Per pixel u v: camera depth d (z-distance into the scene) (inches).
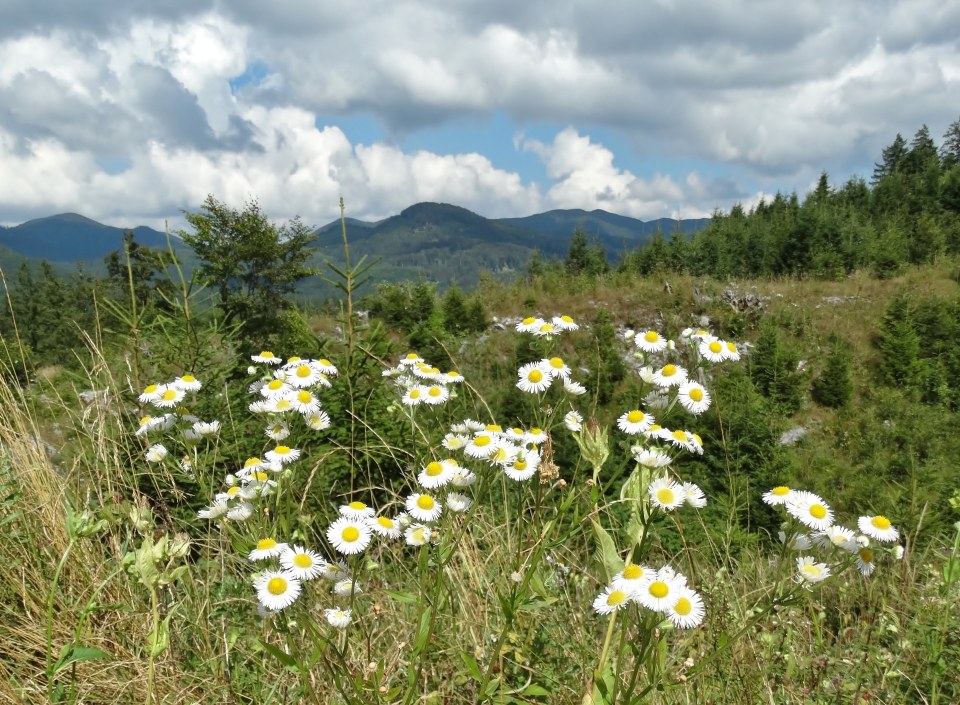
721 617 80.1
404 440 147.2
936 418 502.3
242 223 504.7
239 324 182.9
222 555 85.7
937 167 1595.7
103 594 79.0
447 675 74.9
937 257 933.2
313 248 551.8
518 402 254.4
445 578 80.4
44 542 85.7
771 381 551.2
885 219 1158.3
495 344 613.6
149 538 57.6
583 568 86.0
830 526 64.9
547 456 74.0
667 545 116.3
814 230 894.4
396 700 64.9
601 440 65.2
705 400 70.9
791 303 727.7
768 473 264.7
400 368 108.3
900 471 361.7
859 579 104.7
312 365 98.7
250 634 79.5
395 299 633.6
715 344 76.6
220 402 147.6
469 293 753.6
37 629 73.5
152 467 107.3
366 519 67.8
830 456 450.9
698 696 70.2
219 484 111.7
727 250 946.7
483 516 100.5
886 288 778.8
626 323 689.0
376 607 72.1
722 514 177.6
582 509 92.4
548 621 81.4
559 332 89.7
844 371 553.6
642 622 55.0
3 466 94.7
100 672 66.6
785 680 75.8
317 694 64.1
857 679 78.7
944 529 165.9
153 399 93.4
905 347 583.5
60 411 137.3
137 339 146.5
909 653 83.7
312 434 140.3
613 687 54.2
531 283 815.7
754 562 109.9
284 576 56.8
